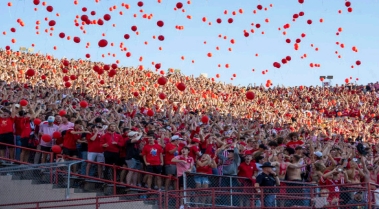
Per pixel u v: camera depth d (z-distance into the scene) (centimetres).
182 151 1747
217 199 1659
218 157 1838
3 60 4519
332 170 1627
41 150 1908
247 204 1630
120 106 2884
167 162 1831
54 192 1780
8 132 1936
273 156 1764
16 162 1933
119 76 4856
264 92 5734
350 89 5838
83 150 1895
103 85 4144
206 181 1670
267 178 1550
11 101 2314
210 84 5578
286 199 1553
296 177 1695
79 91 3328
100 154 1878
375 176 1783
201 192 1653
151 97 3775
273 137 2372
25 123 1961
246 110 4434
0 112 1962
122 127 2056
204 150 1939
